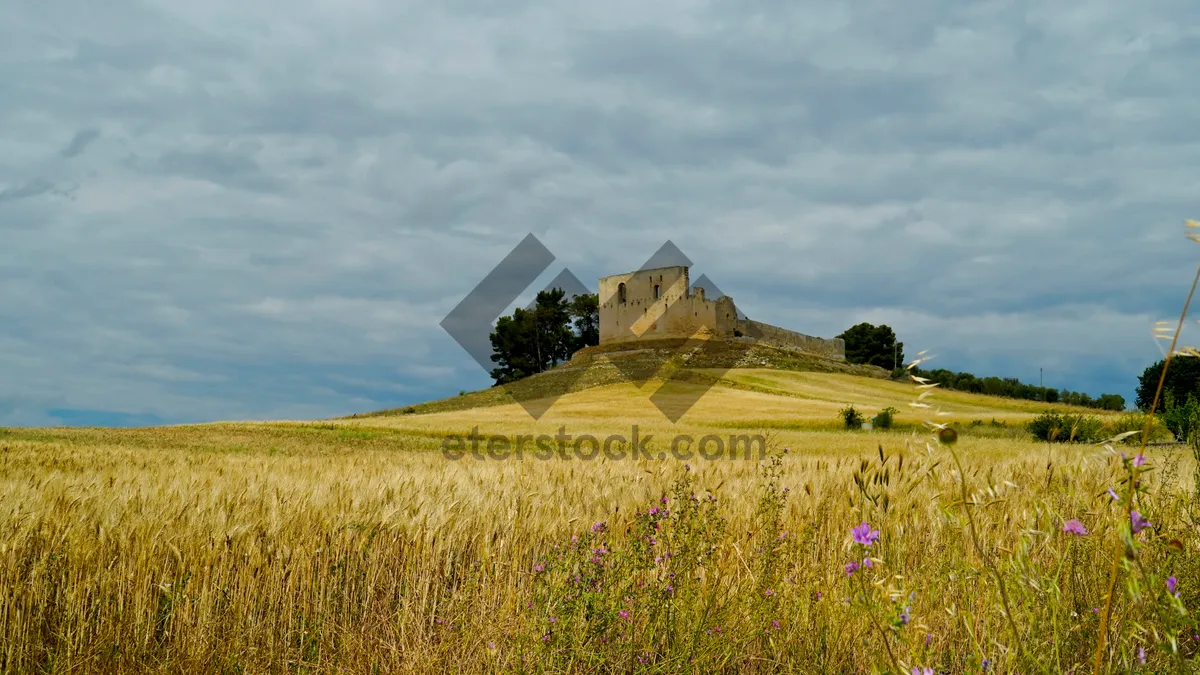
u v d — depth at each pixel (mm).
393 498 8141
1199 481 4734
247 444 31938
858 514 5840
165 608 5742
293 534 6523
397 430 37844
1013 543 4836
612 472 11219
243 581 5820
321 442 33312
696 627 4727
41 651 5238
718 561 5586
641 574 5270
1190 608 3818
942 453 3584
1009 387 79688
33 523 6172
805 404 59719
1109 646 3949
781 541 5344
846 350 117250
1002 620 4230
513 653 4930
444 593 6094
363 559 6586
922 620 4250
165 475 10367
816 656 4746
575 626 4840
